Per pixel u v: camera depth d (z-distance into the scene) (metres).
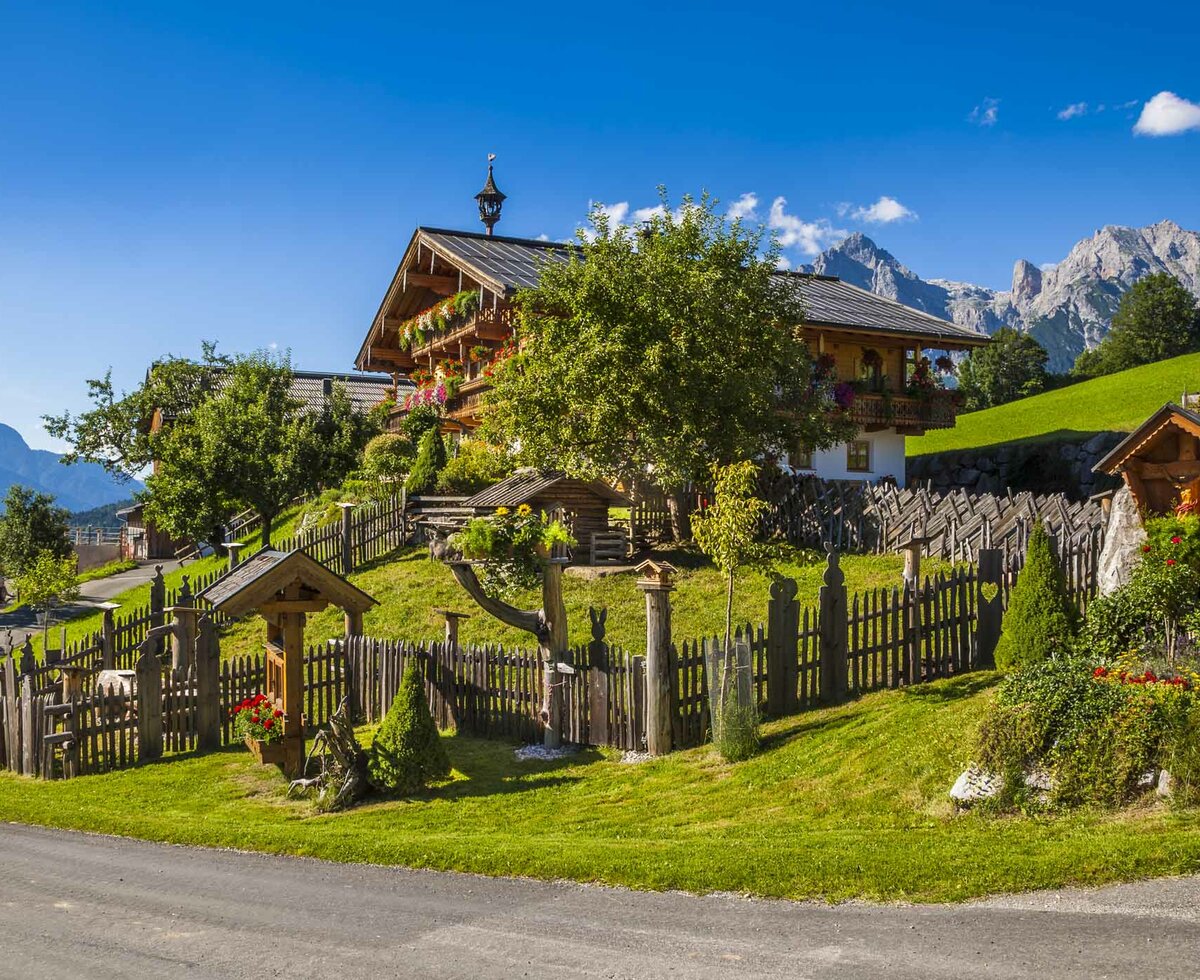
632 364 23.28
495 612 14.85
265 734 13.77
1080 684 9.92
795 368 25.66
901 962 6.49
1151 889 7.35
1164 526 12.91
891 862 8.19
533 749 14.37
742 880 8.20
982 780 9.85
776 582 14.11
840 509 24.95
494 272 33.09
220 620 23.55
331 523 27.19
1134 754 9.23
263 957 7.21
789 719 13.84
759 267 24.66
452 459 29.14
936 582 14.98
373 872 9.41
